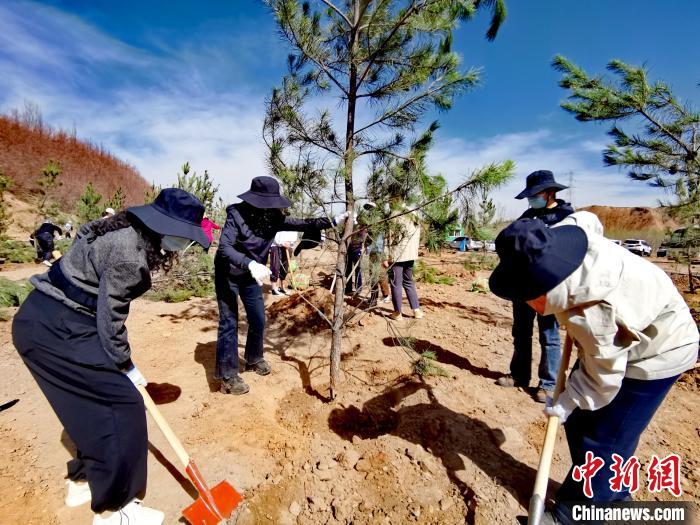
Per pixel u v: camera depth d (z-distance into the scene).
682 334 1.71
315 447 2.57
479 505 2.08
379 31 2.89
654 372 1.72
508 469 2.38
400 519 2.02
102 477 1.80
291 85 3.01
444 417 2.82
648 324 1.65
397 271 5.11
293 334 4.64
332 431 2.83
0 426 2.65
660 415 3.04
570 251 1.56
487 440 2.63
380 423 2.97
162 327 4.78
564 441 2.68
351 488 2.21
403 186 2.82
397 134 3.04
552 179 2.91
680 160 5.66
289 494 2.16
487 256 7.35
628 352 1.72
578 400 1.77
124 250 1.70
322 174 2.89
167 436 1.98
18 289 5.73
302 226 3.16
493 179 2.32
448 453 2.48
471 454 2.48
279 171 3.02
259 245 3.09
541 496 1.76
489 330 5.08
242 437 2.60
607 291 1.53
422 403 3.05
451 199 2.63
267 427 2.75
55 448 2.47
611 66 5.40
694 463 2.48
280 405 3.13
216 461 2.37
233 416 2.83
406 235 3.02
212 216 9.53
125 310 1.78
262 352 3.54
